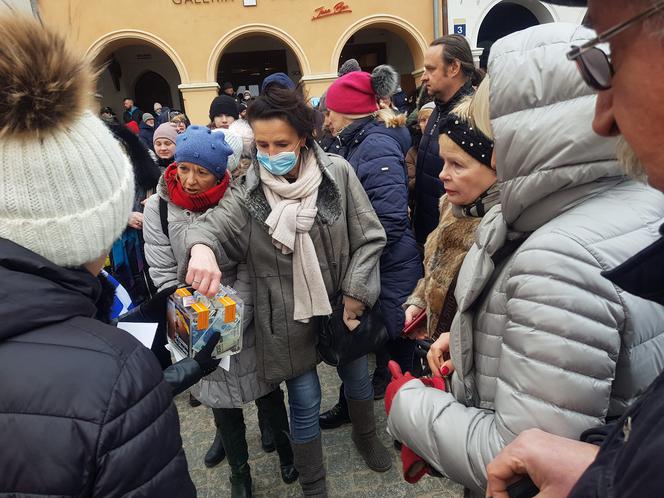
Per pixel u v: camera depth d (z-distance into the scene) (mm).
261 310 1632
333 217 1630
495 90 800
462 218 1307
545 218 821
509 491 720
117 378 592
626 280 599
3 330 553
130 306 1655
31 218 602
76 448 543
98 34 9047
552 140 735
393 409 1047
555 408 713
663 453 373
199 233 1455
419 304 1686
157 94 12930
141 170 2781
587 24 483
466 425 899
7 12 612
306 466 1820
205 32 9320
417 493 1992
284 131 1488
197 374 1049
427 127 2447
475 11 9570
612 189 779
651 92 416
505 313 905
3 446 536
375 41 12781
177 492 648
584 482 498
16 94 557
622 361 734
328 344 1689
